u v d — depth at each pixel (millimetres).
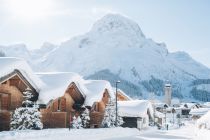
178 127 89000
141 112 66312
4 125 32531
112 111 54969
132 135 49438
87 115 47469
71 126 44188
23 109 32500
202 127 53375
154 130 67562
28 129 32062
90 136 38188
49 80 38719
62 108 43219
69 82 39594
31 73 33906
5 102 33219
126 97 79375
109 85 54094
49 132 31922
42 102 35312
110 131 45719
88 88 49344
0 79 30328
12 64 31219
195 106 180750
